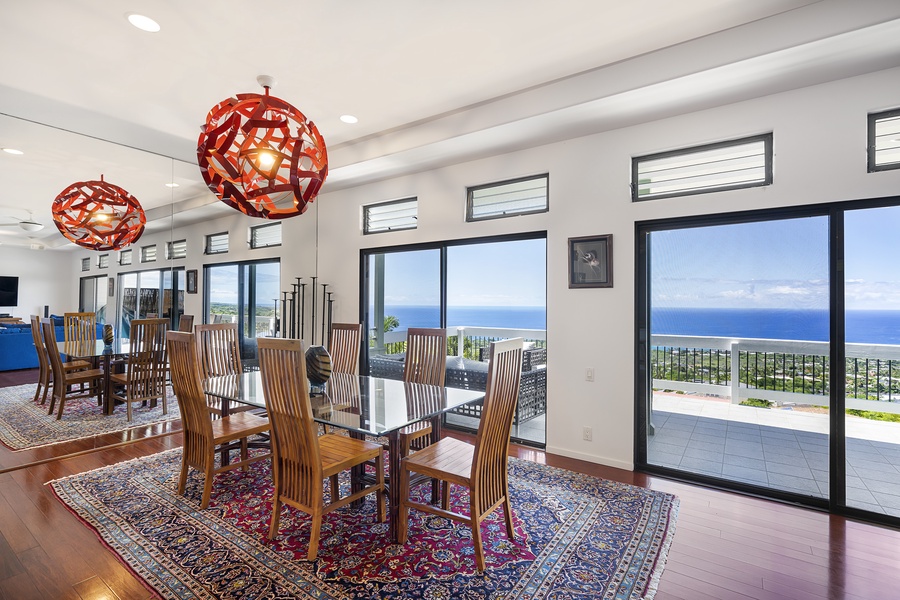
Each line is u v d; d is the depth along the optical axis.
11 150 3.43
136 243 4.32
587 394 3.49
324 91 3.14
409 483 2.38
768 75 2.54
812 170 2.68
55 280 3.80
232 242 5.28
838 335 2.66
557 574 1.99
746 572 2.02
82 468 3.22
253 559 2.09
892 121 2.53
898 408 2.77
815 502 2.69
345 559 2.11
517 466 3.38
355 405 2.55
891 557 2.14
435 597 1.83
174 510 2.58
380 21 2.30
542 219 3.74
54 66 2.75
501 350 2.13
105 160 4.00
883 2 2.03
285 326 5.75
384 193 4.87
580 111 3.04
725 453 3.38
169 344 2.77
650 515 2.57
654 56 2.64
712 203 3.01
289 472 2.24
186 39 2.45
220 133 2.32
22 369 3.82
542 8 2.20
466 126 3.47
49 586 1.87
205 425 2.61
